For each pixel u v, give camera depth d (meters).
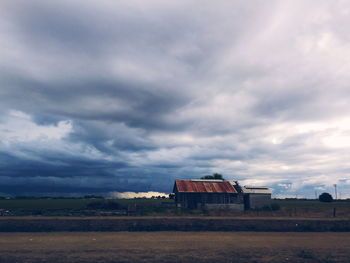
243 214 38.72
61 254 18.11
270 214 38.81
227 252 18.97
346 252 19.30
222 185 49.59
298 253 18.89
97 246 20.45
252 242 22.30
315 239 23.91
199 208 45.22
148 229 28.06
